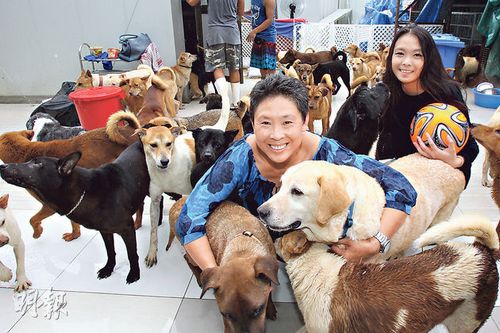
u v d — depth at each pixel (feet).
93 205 8.30
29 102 26.43
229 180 6.85
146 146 9.62
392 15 32.24
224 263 6.07
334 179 5.56
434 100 8.50
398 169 7.68
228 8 19.69
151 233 9.78
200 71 25.05
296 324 7.73
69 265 9.87
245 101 14.03
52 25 25.23
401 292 5.24
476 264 5.49
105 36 25.31
